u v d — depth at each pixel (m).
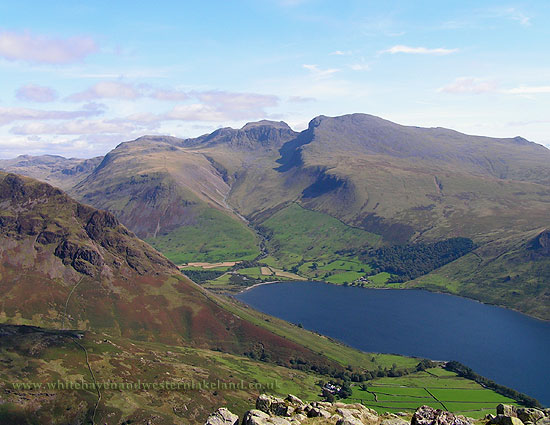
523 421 49.12
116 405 155.00
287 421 53.53
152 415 152.88
